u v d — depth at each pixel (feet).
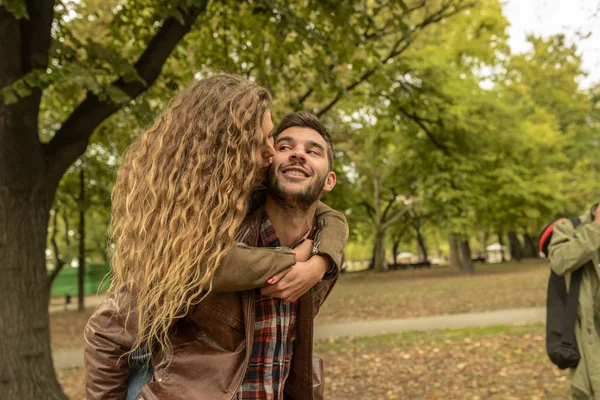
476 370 21.22
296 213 5.64
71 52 15.69
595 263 8.90
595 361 8.62
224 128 4.97
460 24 45.11
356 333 32.35
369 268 144.66
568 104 91.91
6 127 14.98
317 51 20.15
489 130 51.29
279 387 5.29
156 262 4.75
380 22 28.91
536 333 27.84
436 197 51.19
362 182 103.55
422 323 35.17
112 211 5.36
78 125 16.56
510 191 61.57
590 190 88.84
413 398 18.24
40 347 15.39
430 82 37.88
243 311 4.91
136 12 21.29
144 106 17.48
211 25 24.40
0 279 14.90
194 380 4.83
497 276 76.43
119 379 5.15
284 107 28.19
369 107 40.86
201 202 4.77
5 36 14.66
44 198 15.97
